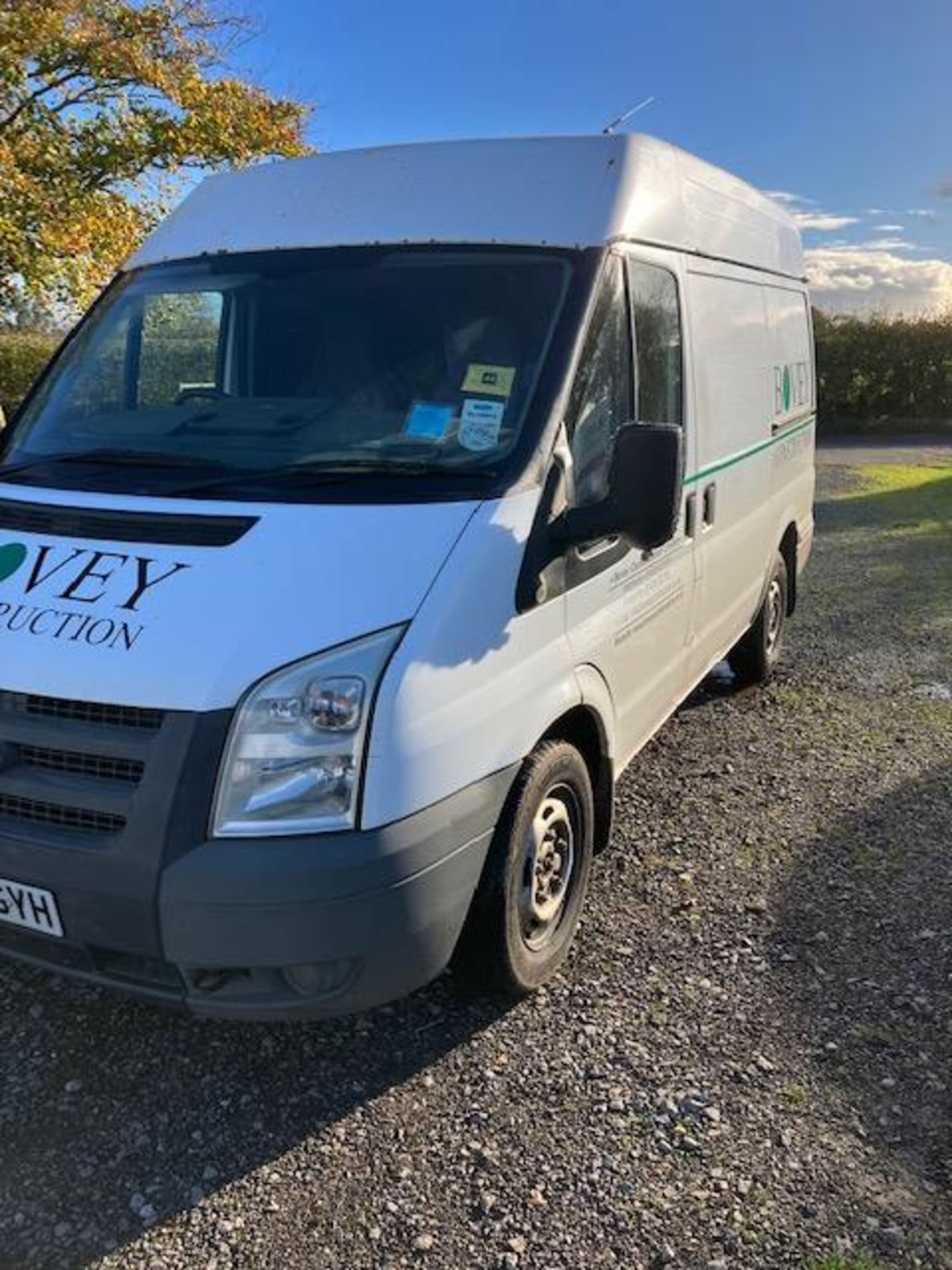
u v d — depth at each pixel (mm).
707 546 4988
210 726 2629
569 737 3738
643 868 4445
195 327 3922
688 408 4535
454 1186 2809
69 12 13594
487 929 3244
